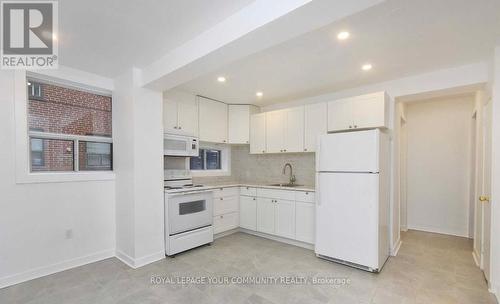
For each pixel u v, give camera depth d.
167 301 2.11
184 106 3.72
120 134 3.03
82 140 2.98
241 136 4.46
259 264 2.87
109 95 3.21
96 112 3.11
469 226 3.90
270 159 4.57
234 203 4.13
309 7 1.37
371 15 1.76
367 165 2.67
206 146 4.54
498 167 2.22
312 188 3.46
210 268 2.76
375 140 2.63
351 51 2.36
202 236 3.42
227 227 4.00
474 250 3.14
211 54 2.00
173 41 2.20
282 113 4.02
